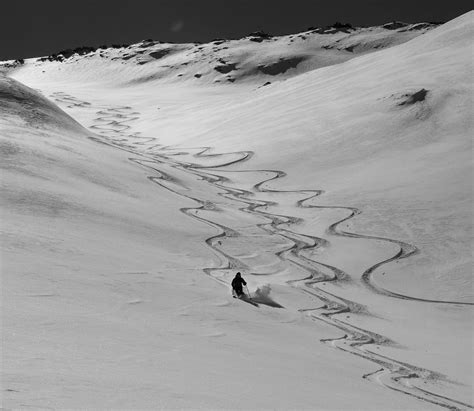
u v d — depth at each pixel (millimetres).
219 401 7750
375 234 45562
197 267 29047
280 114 92500
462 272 37656
